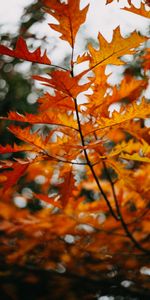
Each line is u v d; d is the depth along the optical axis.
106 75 1.47
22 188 2.63
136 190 1.63
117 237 1.98
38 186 2.66
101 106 1.47
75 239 2.11
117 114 1.42
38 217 2.03
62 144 1.43
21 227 1.97
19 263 2.20
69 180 1.53
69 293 2.48
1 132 2.94
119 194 1.92
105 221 1.95
